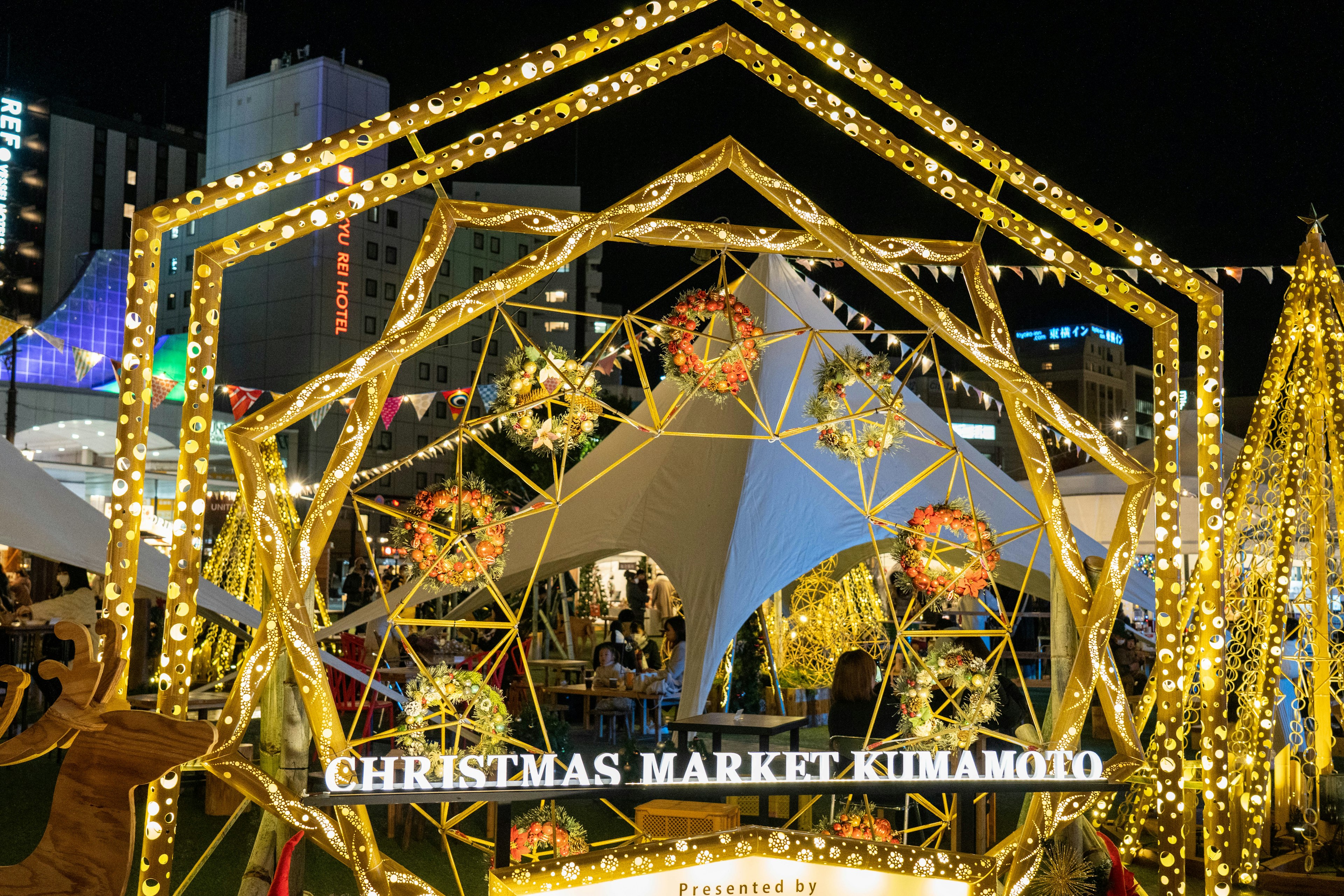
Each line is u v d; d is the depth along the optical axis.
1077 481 11.94
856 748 5.48
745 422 7.61
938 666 4.38
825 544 7.07
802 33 3.84
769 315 7.83
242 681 3.55
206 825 6.62
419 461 59.66
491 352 64.81
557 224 3.88
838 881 3.68
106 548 6.05
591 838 6.53
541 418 4.43
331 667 6.72
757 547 6.98
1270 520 6.24
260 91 59.59
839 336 7.85
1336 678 6.41
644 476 7.78
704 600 6.72
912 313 4.10
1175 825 4.16
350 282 59.56
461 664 9.17
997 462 65.75
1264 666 5.95
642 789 3.51
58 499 6.34
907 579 4.63
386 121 3.68
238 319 60.22
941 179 4.07
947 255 4.22
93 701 2.83
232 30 61.47
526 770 3.55
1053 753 3.90
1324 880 5.49
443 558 4.20
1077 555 4.18
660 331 4.80
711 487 7.35
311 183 57.97
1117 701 4.03
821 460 7.37
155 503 17.00
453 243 63.88
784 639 11.68
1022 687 4.43
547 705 9.59
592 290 68.44
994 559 4.48
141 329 3.55
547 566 8.23
